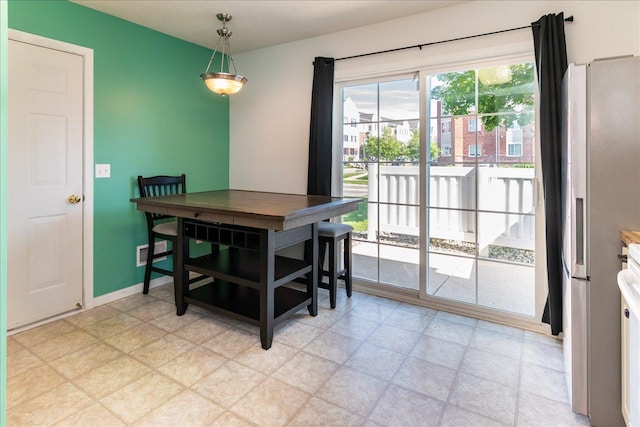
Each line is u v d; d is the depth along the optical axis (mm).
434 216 3064
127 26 3168
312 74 3549
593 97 1624
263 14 3004
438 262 3072
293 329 2674
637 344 1356
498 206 2793
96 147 3002
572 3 2391
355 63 3293
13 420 1695
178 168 3682
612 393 1655
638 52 2244
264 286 2367
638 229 1585
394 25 3078
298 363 2221
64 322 2746
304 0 2754
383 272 3385
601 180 1625
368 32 3207
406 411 1800
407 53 3033
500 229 2795
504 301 2811
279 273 2641
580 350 1731
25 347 2373
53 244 2781
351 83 3406
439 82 2961
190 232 2793
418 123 3086
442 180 3012
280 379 2053
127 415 1744
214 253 3172
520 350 2387
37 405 1803
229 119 4199
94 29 2936
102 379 2029
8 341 2447
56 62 2723
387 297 3311
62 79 2762
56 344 2416
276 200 2883
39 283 2715
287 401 1865
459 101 2891
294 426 1689
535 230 2621
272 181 3902
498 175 2779
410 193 3184
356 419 1740
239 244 2520
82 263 2961
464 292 2973
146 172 3393
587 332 1703
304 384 2010
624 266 1582
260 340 2475
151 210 2863
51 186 2746
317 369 2156
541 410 1810
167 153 3568
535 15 2520
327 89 3387
